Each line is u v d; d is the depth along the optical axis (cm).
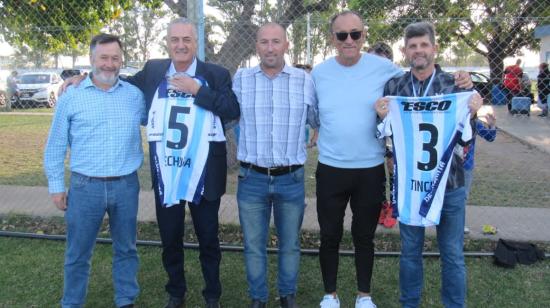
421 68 307
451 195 316
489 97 1736
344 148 333
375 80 330
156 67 339
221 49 734
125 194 329
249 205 347
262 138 335
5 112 1862
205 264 358
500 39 1559
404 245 336
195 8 492
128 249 346
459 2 1262
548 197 677
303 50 838
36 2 673
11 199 621
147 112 340
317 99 342
